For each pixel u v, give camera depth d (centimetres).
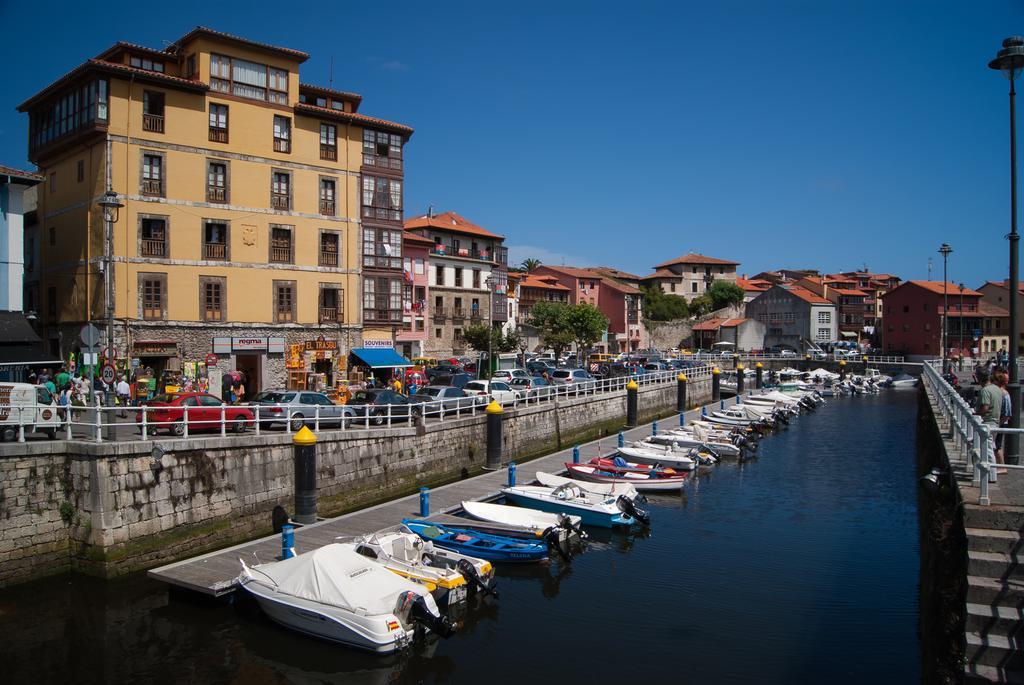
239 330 3612
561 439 3962
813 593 1886
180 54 3622
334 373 4000
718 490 3125
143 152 3306
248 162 3659
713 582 1964
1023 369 5862
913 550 2248
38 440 1923
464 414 3331
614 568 2077
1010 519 1159
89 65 3144
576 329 7456
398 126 4378
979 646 1008
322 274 3962
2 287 2675
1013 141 1634
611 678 1436
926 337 9694
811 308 10756
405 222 6612
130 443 1822
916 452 3891
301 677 1421
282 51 3750
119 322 3219
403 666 1477
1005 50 1600
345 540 1950
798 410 6066
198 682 1392
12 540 1716
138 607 1666
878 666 1489
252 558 1811
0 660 1442
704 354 10212
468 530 2145
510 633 1636
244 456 2103
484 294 6688
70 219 3447
